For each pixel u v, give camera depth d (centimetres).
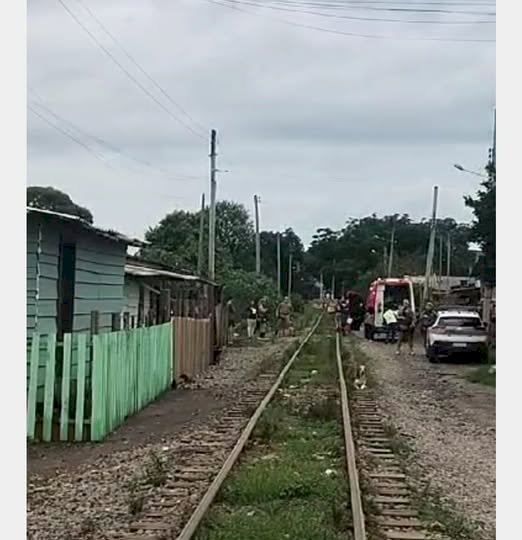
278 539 877
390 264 8769
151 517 971
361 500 1005
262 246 11625
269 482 1099
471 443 1557
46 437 1461
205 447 1416
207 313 3216
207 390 2259
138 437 1537
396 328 4519
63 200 3853
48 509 1032
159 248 6456
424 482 1194
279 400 2025
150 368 1981
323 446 1444
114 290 2183
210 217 4303
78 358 1477
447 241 9250
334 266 12700
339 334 5109
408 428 1702
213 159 4328
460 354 3350
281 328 5447
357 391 2266
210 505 990
